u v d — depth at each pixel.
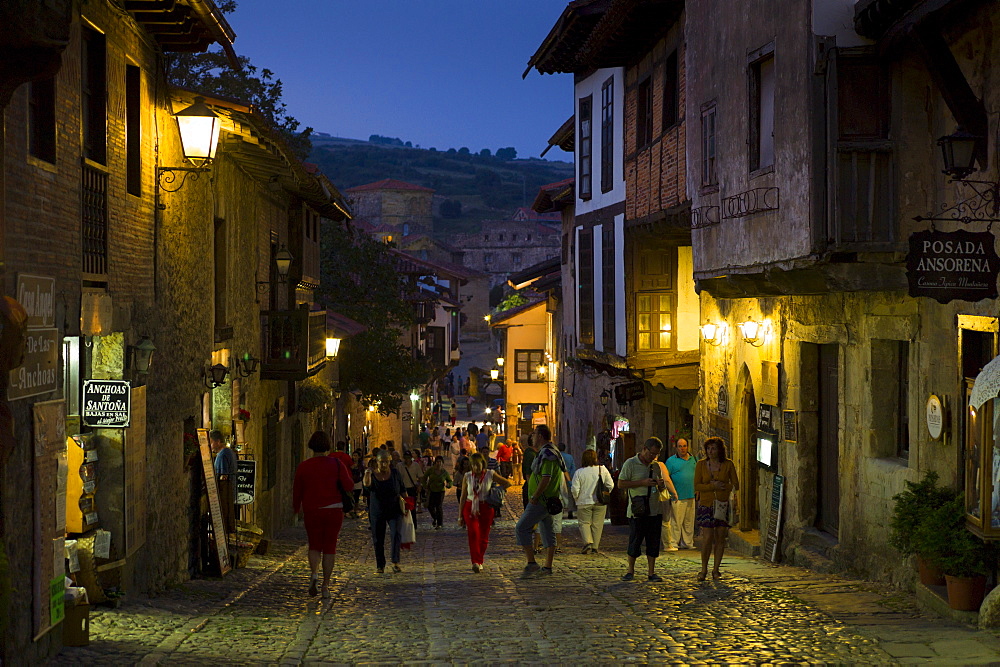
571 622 10.02
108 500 10.51
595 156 25.70
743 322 17.62
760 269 13.72
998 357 9.07
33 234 8.15
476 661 8.22
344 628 9.97
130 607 10.45
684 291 21.81
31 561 7.79
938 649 8.18
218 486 15.06
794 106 12.40
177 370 13.24
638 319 21.91
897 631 8.98
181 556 13.34
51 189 8.60
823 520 15.27
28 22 6.26
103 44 10.24
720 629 9.38
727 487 12.67
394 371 36.38
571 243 35.09
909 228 11.59
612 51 22.25
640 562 15.74
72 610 8.51
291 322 20.78
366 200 160.62
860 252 11.64
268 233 21.69
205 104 12.19
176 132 13.16
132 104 11.49
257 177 19.44
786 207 12.70
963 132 9.61
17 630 7.45
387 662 8.26
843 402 13.81
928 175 11.56
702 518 12.73
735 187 14.89
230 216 17.09
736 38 14.78
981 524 9.26
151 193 11.99
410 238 124.25
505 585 13.28
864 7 11.16
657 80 20.62
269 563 16.38
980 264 9.45
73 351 10.23
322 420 31.09
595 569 14.86
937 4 10.03
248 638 9.26
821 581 12.82
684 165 18.67
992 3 9.96
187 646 8.78
